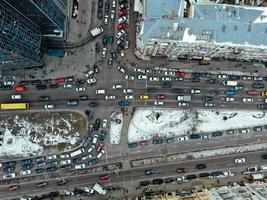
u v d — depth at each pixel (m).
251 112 184.75
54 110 182.25
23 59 154.00
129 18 180.12
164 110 183.12
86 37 181.00
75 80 182.00
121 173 184.50
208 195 169.62
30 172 183.12
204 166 185.50
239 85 183.75
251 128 185.50
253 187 173.75
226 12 150.88
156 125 183.62
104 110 182.62
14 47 138.75
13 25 133.38
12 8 132.38
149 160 184.62
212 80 183.12
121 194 184.62
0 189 183.50
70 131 182.25
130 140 183.88
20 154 182.50
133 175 184.75
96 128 182.50
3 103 180.75
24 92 181.88
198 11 150.75
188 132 184.62
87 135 182.75
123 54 180.88
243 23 149.75
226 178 185.38
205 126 184.75
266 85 184.38
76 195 184.25
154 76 182.38
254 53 167.62
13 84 181.38
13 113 181.50
